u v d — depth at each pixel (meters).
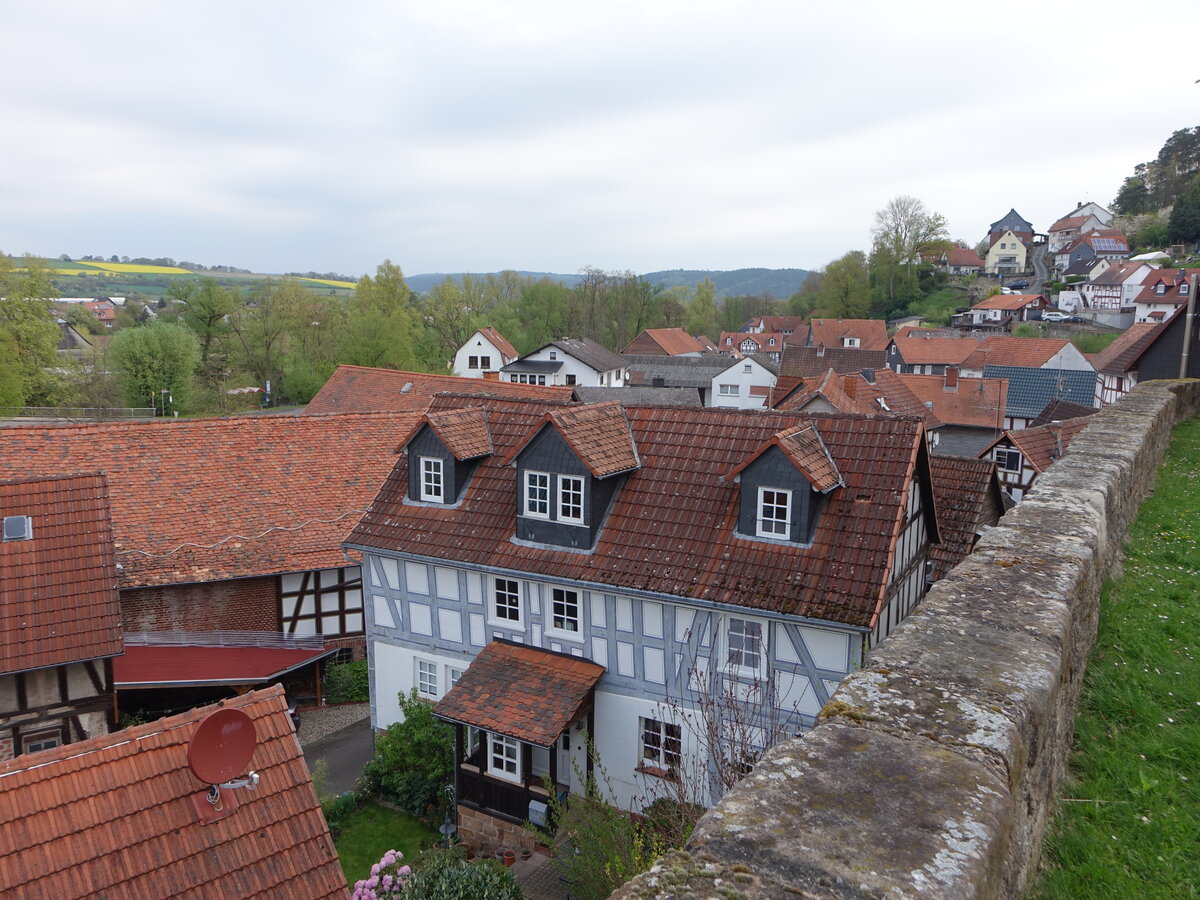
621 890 2.89
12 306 61.47
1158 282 87.25
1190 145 127.31
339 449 25.62
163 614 21.39
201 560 21.52
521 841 15.77
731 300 138.88
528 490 17.11
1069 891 4.27
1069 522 7.58
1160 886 4.32
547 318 104.19
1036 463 31.80
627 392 57.50
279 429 25.47
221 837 9.03
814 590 14.27
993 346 72.44
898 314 119.25
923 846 3.02
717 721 14.00
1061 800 5.07
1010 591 5.80
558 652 16.75
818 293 127.81
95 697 16.69
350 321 77.94
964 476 21.41
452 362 89.38
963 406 58.78
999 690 4.28
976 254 133.75
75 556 17.31
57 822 8.48
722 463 16.50
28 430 23.06
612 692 16.25
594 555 16.27
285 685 22.53
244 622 22.09
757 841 3.07
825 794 3.35
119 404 66.56
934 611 5.43
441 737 17.36
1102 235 114.31
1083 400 57.75
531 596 16.91
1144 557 9.76
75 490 18.14
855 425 15.96
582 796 15.78
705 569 15.25
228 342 79.25
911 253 121.50
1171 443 16.98
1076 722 5.96
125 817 8.76
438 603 18.12
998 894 3.25
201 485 23.39
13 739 16.11
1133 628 7.54
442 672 18.36
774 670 14.58
